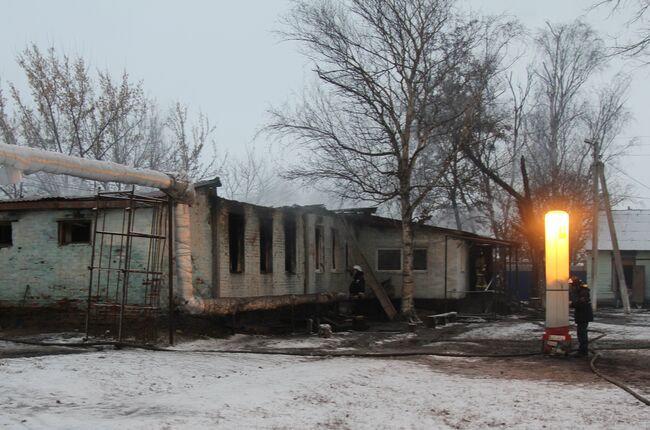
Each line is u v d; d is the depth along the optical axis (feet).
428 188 81.61
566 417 27.76
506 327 75.46
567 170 124.47
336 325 71.41
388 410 28.73
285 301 70.38
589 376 39.58
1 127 100.53
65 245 58.29
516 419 27.37
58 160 38.86
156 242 55.31
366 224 94.32
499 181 106.01
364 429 25.21
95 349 45.88
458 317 87.10
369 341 60.39
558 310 49.65
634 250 131.03
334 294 82.99
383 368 41.57
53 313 57.82
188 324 56.34
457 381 36.96
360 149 84.02
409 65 81.66
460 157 95.66
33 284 58.65
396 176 83.46
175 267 54.39
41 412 25.70
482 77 83.10
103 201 56.08
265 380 35.47
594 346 56.13
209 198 60.80
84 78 104.17
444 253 91.56
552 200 118.21
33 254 58.85
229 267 63.52
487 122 89.15
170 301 50.34
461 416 27.86
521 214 108.27
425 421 26.73
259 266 69.62
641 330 71.92
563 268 49.80
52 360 38.47
